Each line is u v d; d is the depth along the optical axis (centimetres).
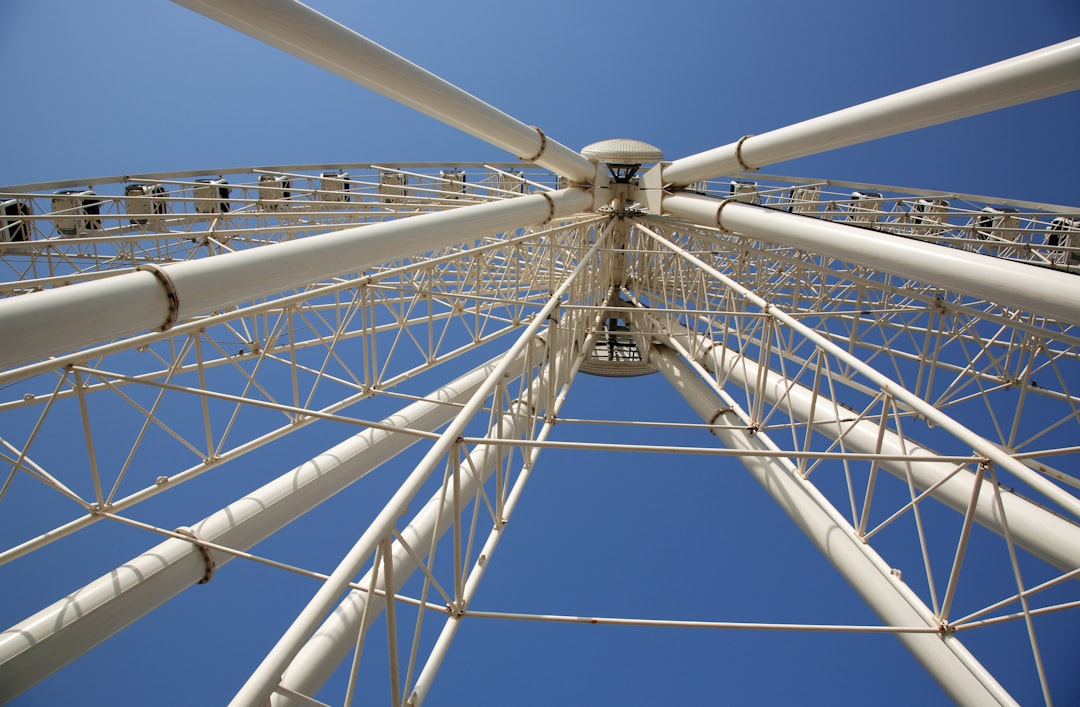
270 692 560
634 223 2352
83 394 1066
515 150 1728
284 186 2408
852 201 2488
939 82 1137
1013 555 826
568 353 1741
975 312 1606
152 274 765
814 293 2494
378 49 1132
